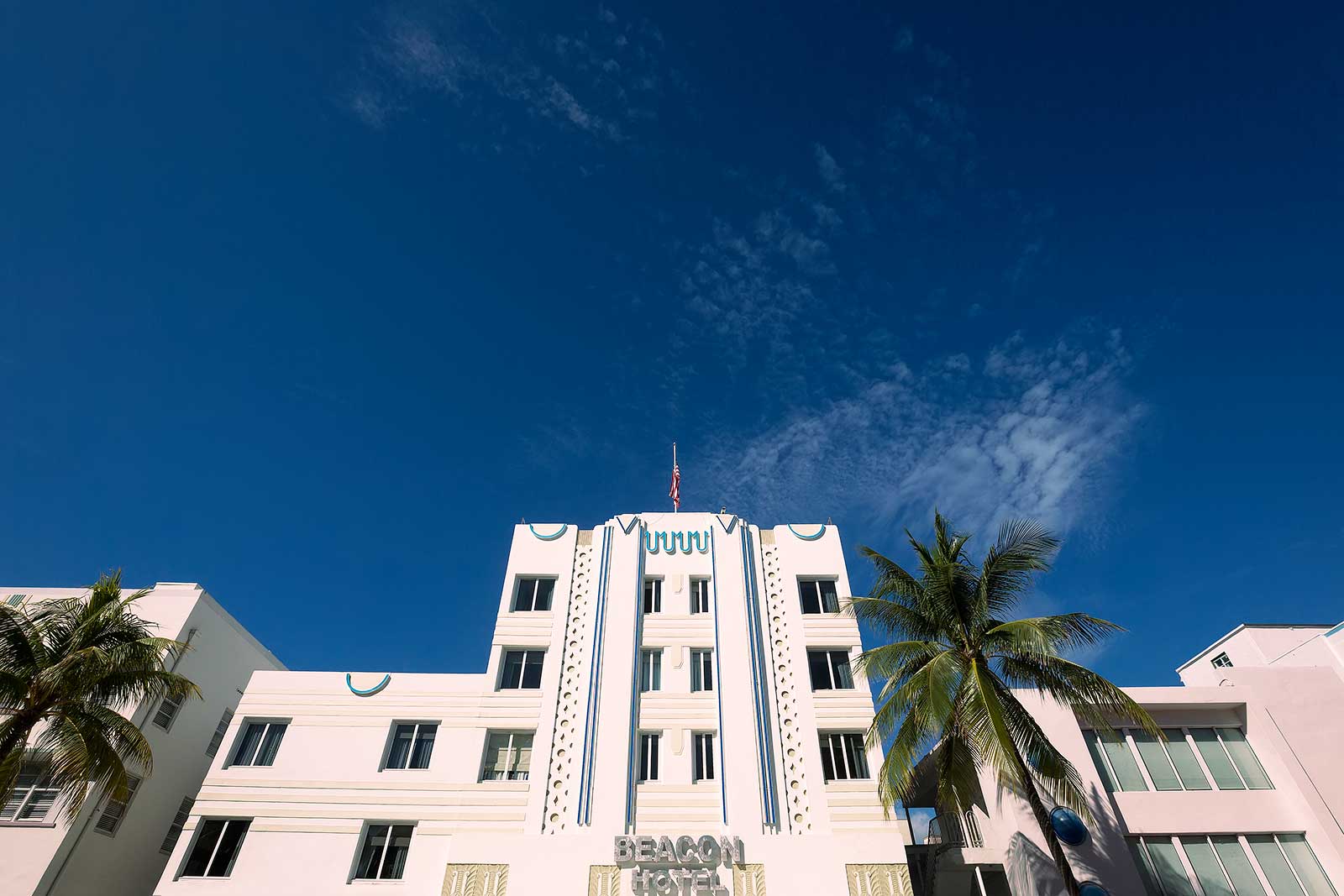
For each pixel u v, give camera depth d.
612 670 29.20
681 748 27.52
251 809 26.28
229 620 35.78
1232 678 29.56
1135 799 26.61
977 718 22.62
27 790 27.22
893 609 25.55
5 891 24.98
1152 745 28.17
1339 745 27.36
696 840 24.92
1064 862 20.78
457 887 24.11
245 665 36.81
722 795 26.11
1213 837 26.00
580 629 30.80
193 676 32.94
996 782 27.03
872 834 25.31
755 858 24.58
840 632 30.50
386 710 28.75
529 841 25.03
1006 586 24.95
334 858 25.38
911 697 23.69
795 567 32.56
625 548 32.97
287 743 27.77
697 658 30.27
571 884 24.16
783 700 28.81
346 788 26.78
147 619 32.78
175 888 24.58
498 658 30.06
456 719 28.52
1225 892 24.91
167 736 31.23
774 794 26.30
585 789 26.31
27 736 22.23
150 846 29.98
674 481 38.22
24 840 26.08
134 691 25.44
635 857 24.47
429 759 27.78
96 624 24.33
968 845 31.58
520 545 33.34
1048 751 22.64
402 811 26.34
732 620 30.56
